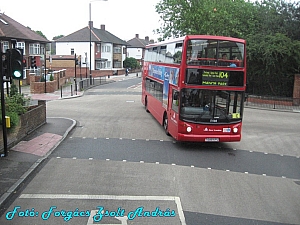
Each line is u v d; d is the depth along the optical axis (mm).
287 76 32250
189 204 7875
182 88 12570
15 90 17281
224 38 12430
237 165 11391
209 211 7539
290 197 8656
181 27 34625
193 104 12633
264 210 7746
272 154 13109
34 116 14914
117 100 29922
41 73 41500
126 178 9508
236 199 8336
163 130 16516
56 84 39594
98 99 30766
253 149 13750
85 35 70312
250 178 10062
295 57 30250
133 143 13758
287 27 33281
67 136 14570
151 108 20312
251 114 24953
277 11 34906
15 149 11789
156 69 18656
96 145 13211
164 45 16562
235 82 12680
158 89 17797
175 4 35062
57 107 24203
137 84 51312
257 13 36312
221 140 12867
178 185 9125
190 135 12680
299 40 33094
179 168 10680
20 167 9852
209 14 33250
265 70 32000
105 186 8812
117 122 18406
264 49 30812
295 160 12422
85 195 8164
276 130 18203
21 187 8562
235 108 12852
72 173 9781
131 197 8141
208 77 12492
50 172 9805
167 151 12727
